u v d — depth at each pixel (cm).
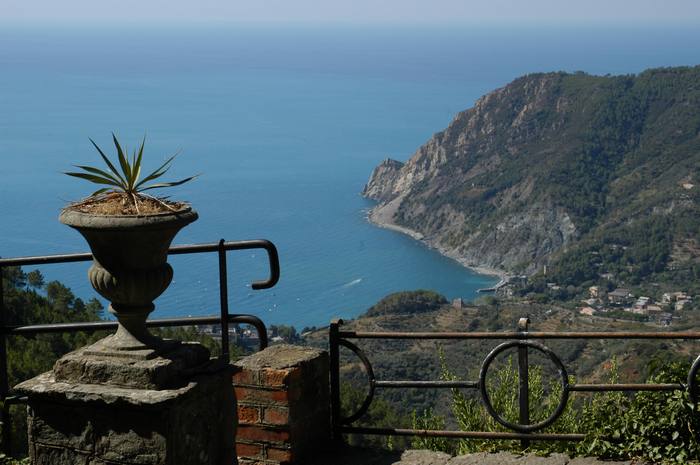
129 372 327
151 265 337
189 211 343
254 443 413
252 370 411
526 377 420
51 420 335
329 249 13625
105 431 327
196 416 337
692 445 407
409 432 437
